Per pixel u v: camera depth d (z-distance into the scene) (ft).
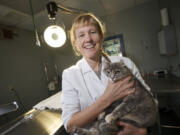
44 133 2.92
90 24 2.47
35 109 4.48
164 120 6.74
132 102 2.42
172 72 7.55
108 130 2.21
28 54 7.98
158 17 8.13
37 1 5.11
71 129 2.04
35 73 8.34
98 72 2.80
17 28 7.43
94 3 6.82
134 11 8.61
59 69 10.77
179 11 6.04
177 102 7.00
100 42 2.69
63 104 2.40
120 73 2.47
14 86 6.66
